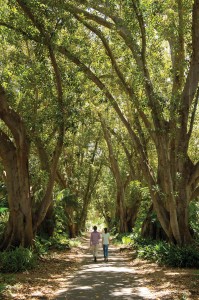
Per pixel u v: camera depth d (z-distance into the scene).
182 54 17.06
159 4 14.53
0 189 22.41
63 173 35.28
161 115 15.56
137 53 15.86
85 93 21.44
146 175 17.98
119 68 19.53
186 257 14.36
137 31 15.39
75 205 29.41
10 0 14.30
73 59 17.14
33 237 16.58
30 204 16.36
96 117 32.12
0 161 19.91
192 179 16.55
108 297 9.16
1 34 16.41
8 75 17.47
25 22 14.44
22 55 16.48
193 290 9.58
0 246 15.85
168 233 16.81
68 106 15.47
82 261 17.94
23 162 16.17
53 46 14.80
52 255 18.73
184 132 16.44
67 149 35.81
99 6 16.62
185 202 16.45
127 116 26.84
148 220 22.17
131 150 34.31
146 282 11.27
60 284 11.14
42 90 16.34
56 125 15.91
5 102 15.61
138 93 17.92
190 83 16.31
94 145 42.47
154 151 32.25
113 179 49.81
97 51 20.25
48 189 17.00
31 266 13.90
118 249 25.30
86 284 11.09
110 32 18.31
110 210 57.84
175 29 15.99
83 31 20.64
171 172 17.05
